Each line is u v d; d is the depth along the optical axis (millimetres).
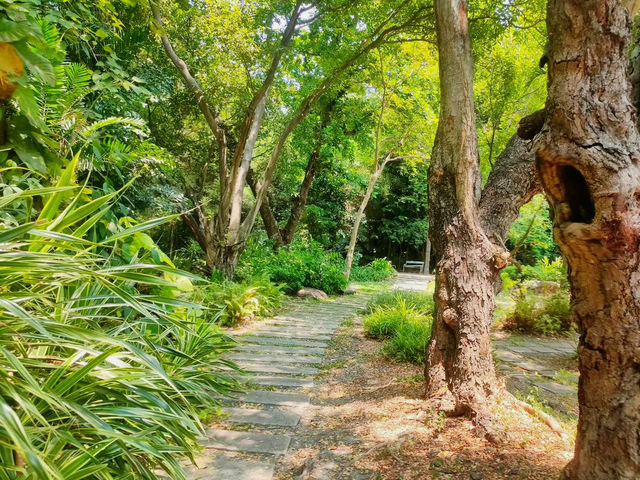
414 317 5469
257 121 7570
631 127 1392
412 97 11523
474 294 2871
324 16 7258
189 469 2246
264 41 7531
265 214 12383
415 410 2883
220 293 6004
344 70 7480
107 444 1455
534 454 2211
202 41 7633
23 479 1238
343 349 4918
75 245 1952
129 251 3592
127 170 5832
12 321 1509
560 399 3365
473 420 2605
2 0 2236
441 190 3078
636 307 1369
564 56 1452
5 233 1418
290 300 8859
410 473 2119
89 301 2189
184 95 8234
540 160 1514
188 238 12547
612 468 1410
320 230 17688
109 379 1617
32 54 2291
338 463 2301
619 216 1331
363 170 17359
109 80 4660
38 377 1628
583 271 1447
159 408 1829
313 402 3336
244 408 3145
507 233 3072
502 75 4887
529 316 6160
